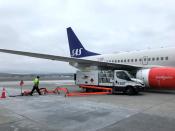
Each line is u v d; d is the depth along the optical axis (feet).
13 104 36.94
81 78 63.46
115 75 55.67
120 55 77.61
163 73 52.70
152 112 28.48
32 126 22.08
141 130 20.16
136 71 63.10
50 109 31.55
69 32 95.55
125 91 53.57
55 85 100.83
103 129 20.72
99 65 69.21
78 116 26.50
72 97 47.80
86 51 91.76
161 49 64.59
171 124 22.21
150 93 56.54
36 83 53.67
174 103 36.91
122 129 20.59
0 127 21.71
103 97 47.32
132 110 30.01
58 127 21.67
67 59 65.62
